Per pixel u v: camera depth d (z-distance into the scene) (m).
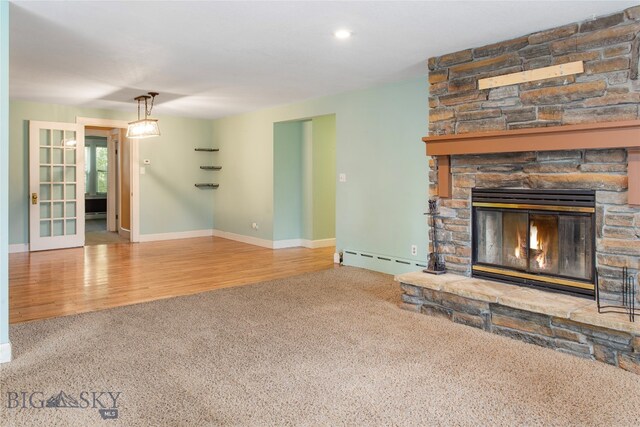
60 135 7.49
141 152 8.29
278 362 2.94
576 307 3.14
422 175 5.24
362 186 5.94
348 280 5.27
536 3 3.01
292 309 4.12
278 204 7.69
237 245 8.00
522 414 2.29
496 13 3.19
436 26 3.48
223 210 8.90
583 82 3.31
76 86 5.78
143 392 2.52
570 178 3.40
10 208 7.14
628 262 3.13
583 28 3.31
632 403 2.40
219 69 4.87
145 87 5.81
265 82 5.48
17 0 3.00
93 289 4.86
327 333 3.49
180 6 3.12
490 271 3.95
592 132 3.15
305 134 7.80
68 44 3.97
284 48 4.08
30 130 7.12
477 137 3.81
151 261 6.48
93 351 3.11
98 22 3.42
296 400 2.43
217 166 9.02
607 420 2.23
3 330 2.94
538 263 3.66
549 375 2.75
